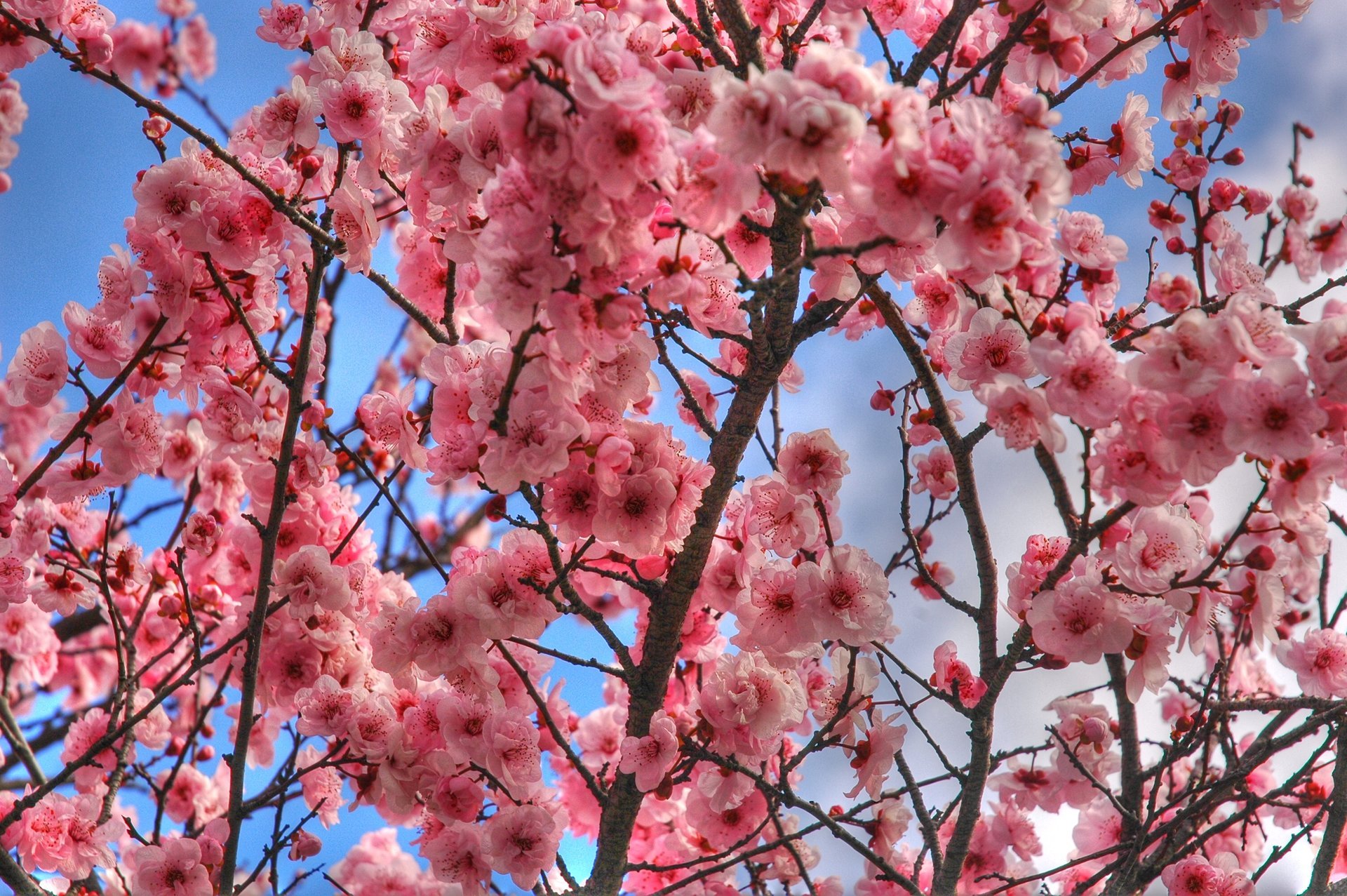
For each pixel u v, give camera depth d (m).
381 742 2.98
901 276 2.59
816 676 3.48
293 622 3.22
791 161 1.91
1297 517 2.37
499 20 2.82
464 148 2.59
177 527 3.94
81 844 3.31
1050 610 2.67
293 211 2.79
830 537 2.87
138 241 2.93
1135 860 3.15
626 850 3.10
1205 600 2.66
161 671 4.76
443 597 2.86
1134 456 2.34
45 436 6.66
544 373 2.40
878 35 3.20
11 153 3.77
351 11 3.51
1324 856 3.10
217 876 3.30
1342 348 2.12
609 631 2.91
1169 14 2.97
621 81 1.99
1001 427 2.42
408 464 3.06
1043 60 2.92
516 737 2.85
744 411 2.91
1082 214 2.78
